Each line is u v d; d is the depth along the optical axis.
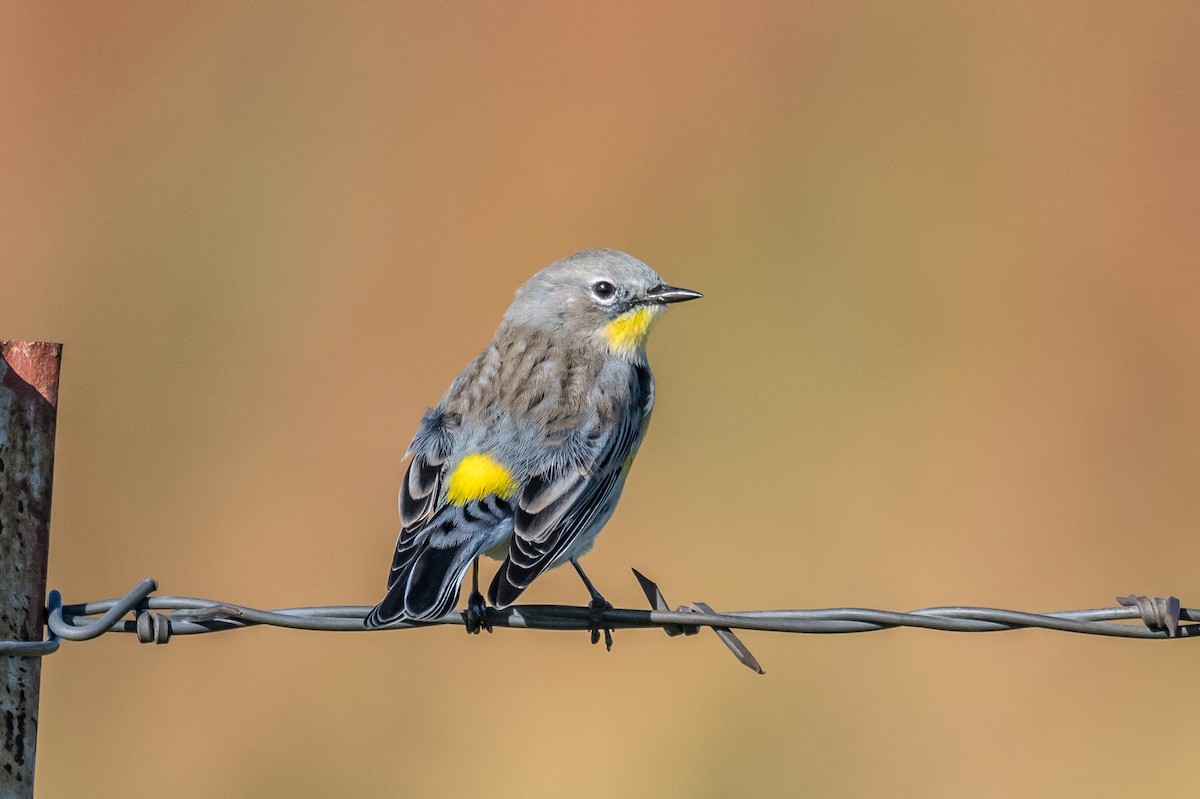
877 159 17.14
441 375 15.60
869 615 6.59
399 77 18.11
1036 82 17.52
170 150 17.08
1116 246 15.91
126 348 15.37
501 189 17.41
